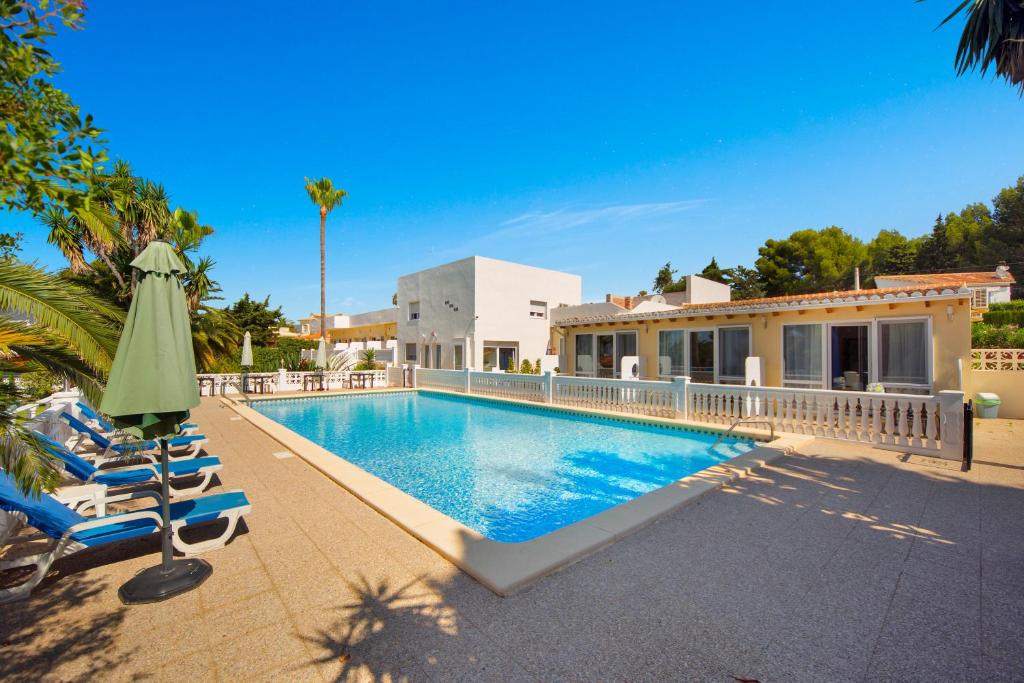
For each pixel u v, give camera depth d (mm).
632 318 15766
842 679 2562
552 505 7188
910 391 10734
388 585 3699
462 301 23906
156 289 3541
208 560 4199
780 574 3766
